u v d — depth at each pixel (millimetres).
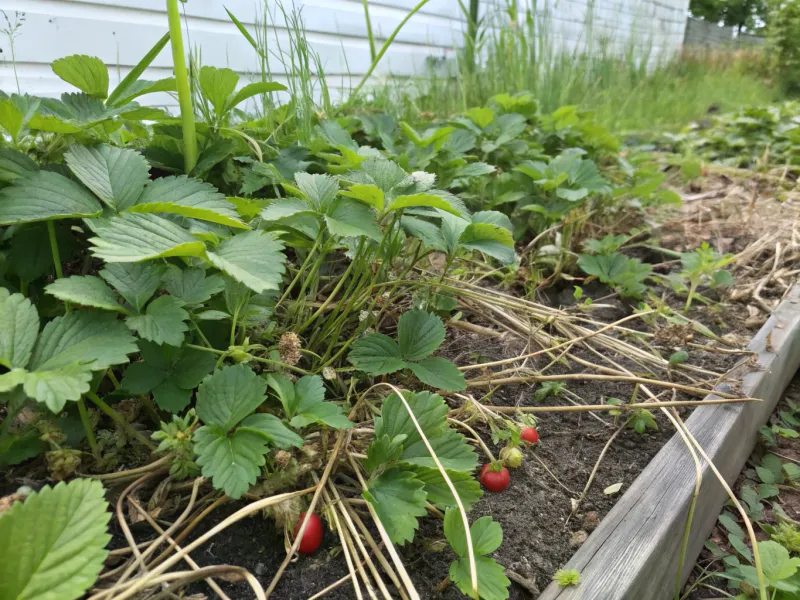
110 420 365
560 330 578
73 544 232
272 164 553
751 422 524
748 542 485
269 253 331
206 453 294
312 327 491
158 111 491
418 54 1515
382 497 325
